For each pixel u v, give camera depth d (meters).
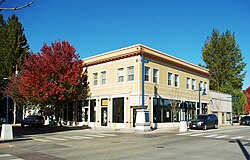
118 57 33.81
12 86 39.41
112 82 34.53
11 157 12.16
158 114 33.72
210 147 15.66
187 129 29.58
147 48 32.94
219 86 65.19
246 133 26.22
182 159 11.66
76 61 35.88
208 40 68.19
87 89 38.03
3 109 51.44
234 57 65.31
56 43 35.22
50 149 14.84
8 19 50.44
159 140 19.58
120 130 29.86
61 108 40.81
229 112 55.22
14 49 48.66
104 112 35.31
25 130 31.31
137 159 11.65
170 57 36.88
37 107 39.38
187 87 40.59
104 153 13.33
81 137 22.14
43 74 33.47
